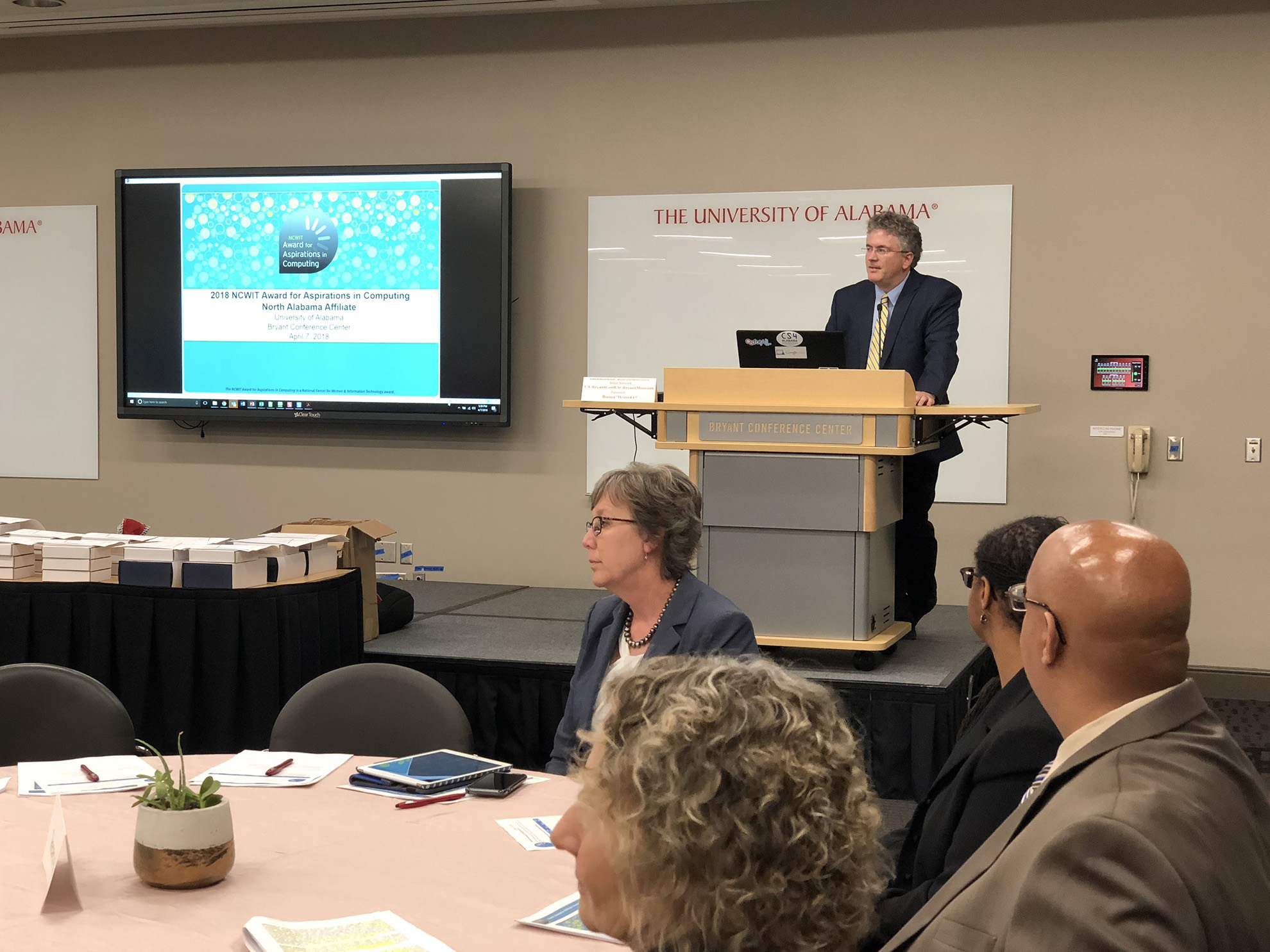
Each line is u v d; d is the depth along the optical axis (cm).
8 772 222
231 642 359
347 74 636
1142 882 99
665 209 602
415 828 191
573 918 155
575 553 622
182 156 657
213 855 165
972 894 110
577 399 616
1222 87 539
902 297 469
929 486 444
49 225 670
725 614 247
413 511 639
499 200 605
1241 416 543
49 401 675
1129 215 551
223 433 658
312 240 625
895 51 573
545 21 612
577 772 93
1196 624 552
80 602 368
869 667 394
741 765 84
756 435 390
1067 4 553
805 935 84
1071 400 561
